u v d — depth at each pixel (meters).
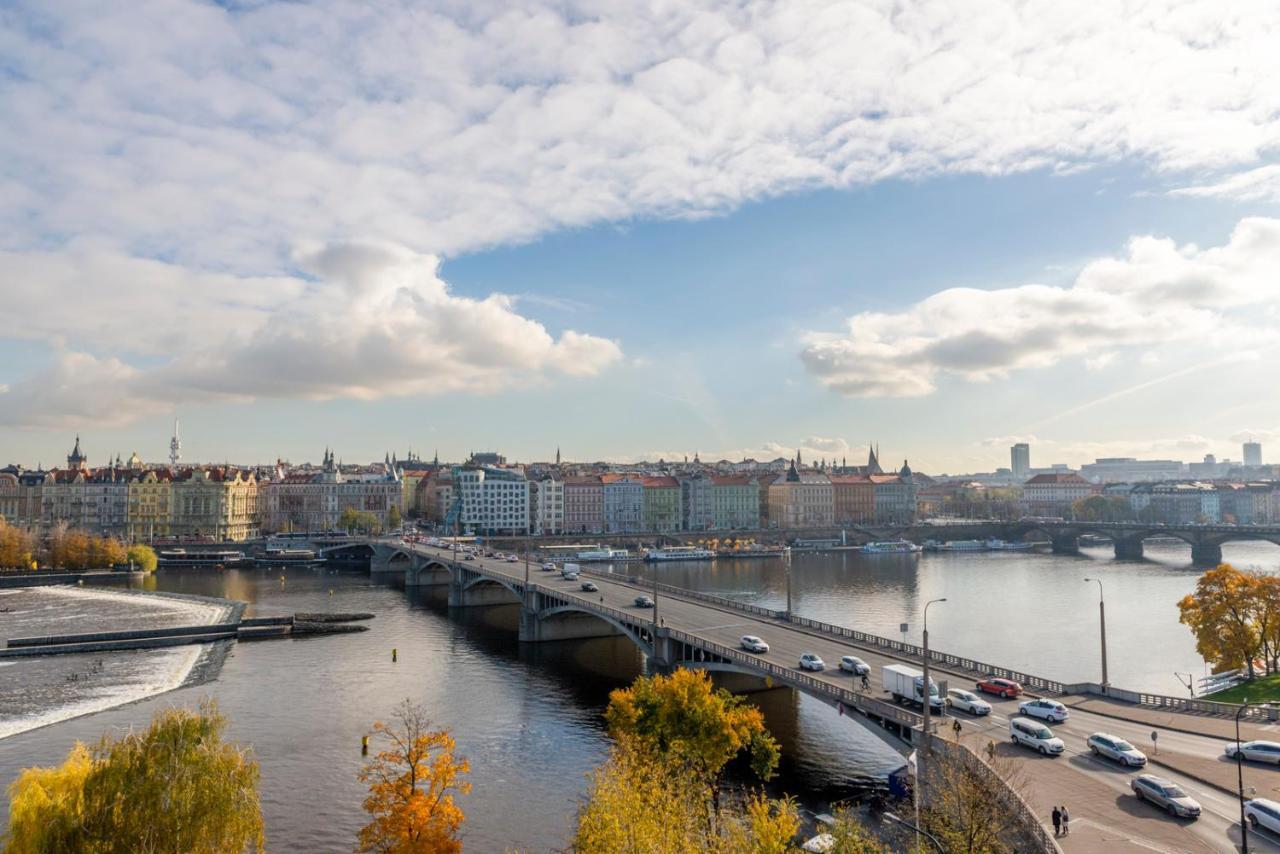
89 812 44.28
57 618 164.62
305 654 133.38
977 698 70.88
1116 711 70.06
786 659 88.94
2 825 66.75
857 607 175.00
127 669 122.06
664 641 102.00
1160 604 178.50
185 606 179.50
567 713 100.44
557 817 71.06
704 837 47.44
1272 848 44.97
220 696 107.38
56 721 96.62
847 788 73.81
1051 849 41.59
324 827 69.25
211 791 46.31
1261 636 93.44
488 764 83.19
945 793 47.81
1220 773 55.12
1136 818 48.81
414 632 154.50
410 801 53.28
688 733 66.00
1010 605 177.12
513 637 150.25
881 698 72.50
